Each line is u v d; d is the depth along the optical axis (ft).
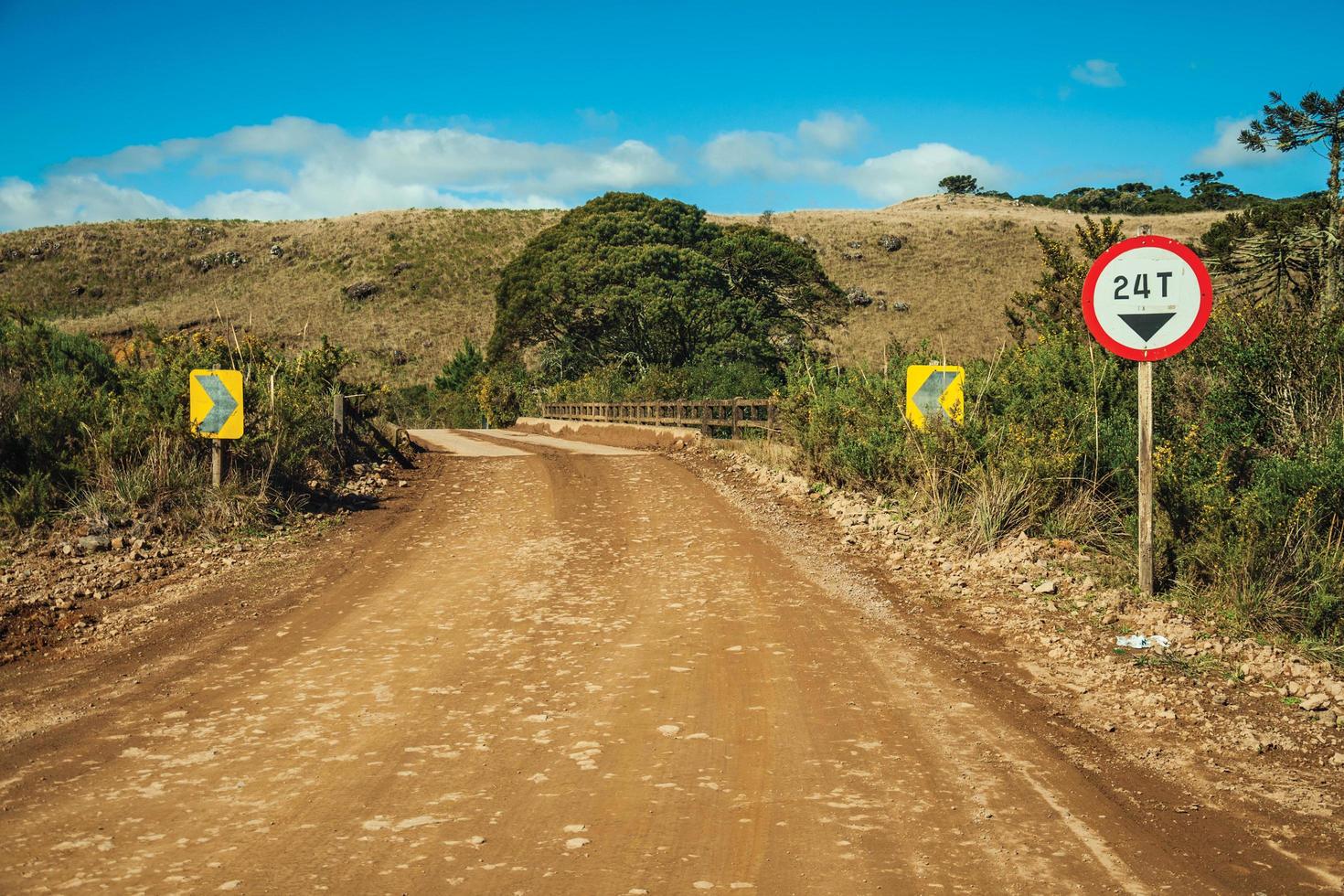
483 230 299.99
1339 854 12.02
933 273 249.34
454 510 42.68
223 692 18.79
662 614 24.56
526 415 150.30
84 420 37.47
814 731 16.39
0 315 49.26
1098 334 23.59
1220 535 23.04
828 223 299.79
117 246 286.46
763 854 11.96
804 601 25.57
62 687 19.21
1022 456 30.86
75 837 12.50
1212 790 14.01
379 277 266.77
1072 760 15.12
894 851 12.02
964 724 16.67
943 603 25.03
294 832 12.64
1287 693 17.90
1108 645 20.85
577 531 37.01
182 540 33.45
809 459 44.70
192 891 11.03
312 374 54.13
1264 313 31.32
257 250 290.35
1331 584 21.31
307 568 30.76
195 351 46.91
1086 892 10.98
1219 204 302.86
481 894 10.95
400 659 20.94
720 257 152.56
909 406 35.88
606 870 11.53
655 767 14.87
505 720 17.06
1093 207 336.08
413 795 13.84
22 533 32.27
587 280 142.51
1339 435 25.73
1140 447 23.36
